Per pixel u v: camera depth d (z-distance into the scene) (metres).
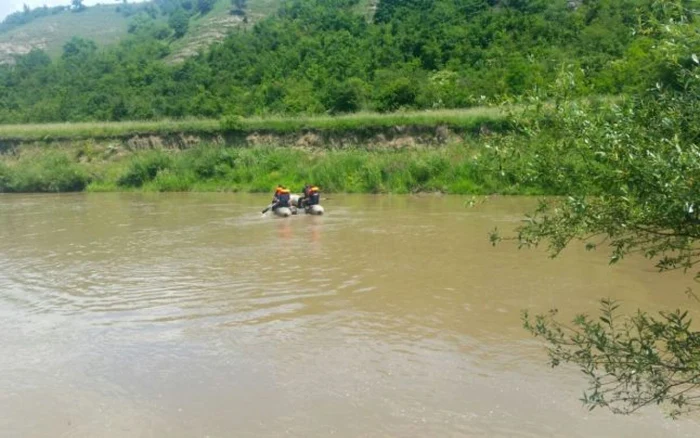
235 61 55.44
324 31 57.19
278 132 36.78
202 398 7.05
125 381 7.59
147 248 16.31
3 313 10.68
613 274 11.71
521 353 8.00
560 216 3.82
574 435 5.96
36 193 36.75
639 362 3.58
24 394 7.32
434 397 6.85
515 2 49.06
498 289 10.96
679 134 3.29
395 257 13.89
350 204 24.98
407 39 47.12
